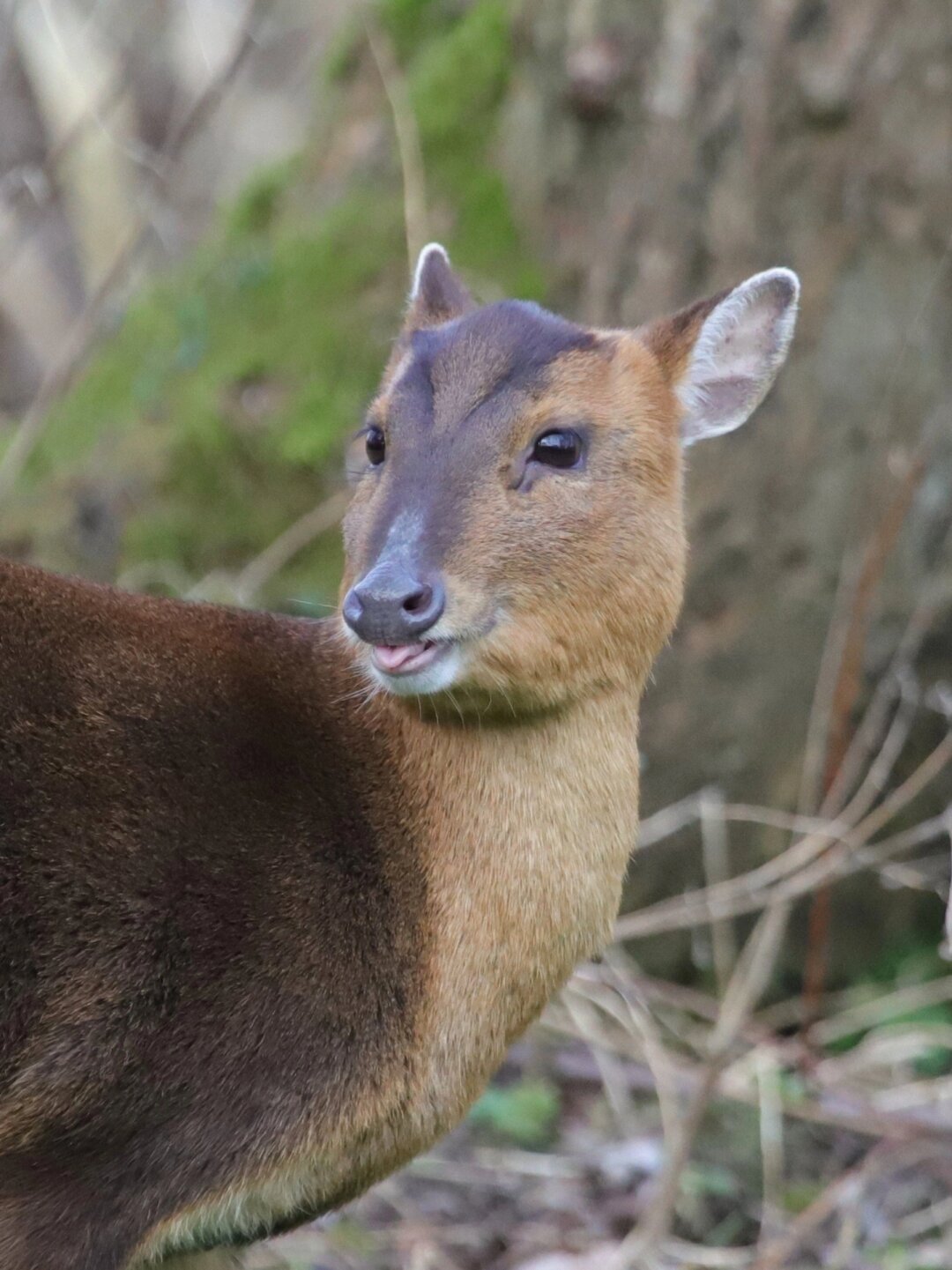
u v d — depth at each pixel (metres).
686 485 11.52
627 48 11.54
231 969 6.30
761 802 11.70
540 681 6.57
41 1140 6.18
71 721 6.48
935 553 11.32
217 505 12.11
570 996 10.73
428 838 6.71
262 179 13.40
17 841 6.26
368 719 6.82
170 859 6.36
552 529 6.52
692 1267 9.12
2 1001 6.18
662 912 10.92
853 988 11.84
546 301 11.93
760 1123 10.16
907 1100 10.45
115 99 13.16
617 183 11.66
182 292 13.18
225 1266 7.09
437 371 6.78
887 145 11.05
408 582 6.23
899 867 11.09
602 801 6.85
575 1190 9.81
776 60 11.08
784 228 11.24
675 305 11.40
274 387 12.31
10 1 16.36
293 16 19.69
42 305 17.92
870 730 10.96
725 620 11.59
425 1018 6.56
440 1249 9.33
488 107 12.45
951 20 10.88
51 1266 6.16
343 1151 6.46
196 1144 6.22
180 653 6.79
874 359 11.25
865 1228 9.54
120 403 12.72
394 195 12.66
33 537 12.27
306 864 6.51
